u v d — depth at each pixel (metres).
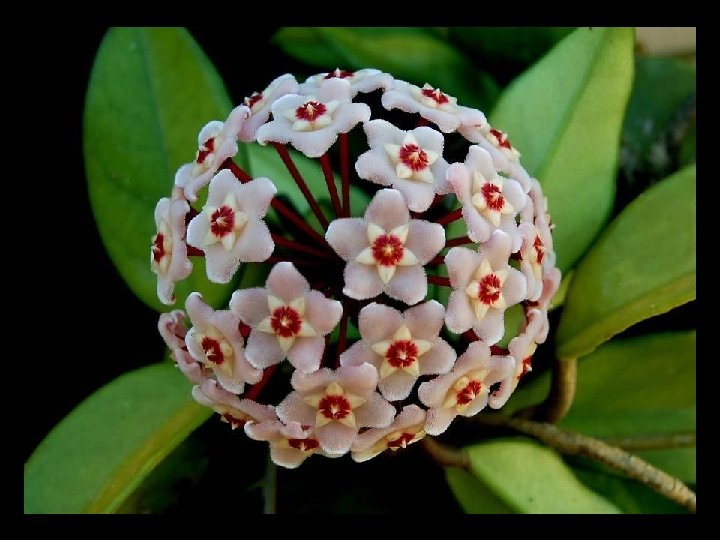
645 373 0.22
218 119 0.20
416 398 0.19
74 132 0.23
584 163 0.20
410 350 0.16
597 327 0.19
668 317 0.22
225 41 0.24
